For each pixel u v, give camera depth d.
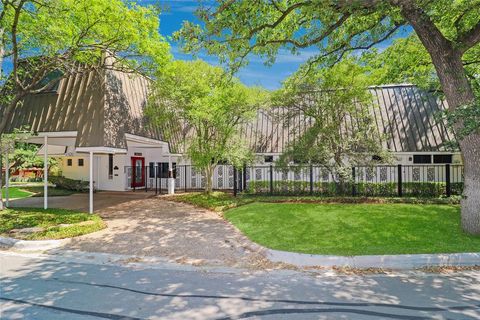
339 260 6.13
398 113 18.42
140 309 4.20
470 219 7.62
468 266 6.00
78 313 4.10
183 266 6.17
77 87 12.75
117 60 12.12
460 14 9.44
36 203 15.11
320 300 4.47
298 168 13.58
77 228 9.17
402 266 5.97
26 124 12.88
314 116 13.49
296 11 9.75
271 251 6.77
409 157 17.11
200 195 15.76
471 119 6.13
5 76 12.82
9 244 7.99
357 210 10.22
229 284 5.14
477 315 3.98
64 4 9.91
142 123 14.72
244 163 15.09
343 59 12.51
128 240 8.11
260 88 14.80
